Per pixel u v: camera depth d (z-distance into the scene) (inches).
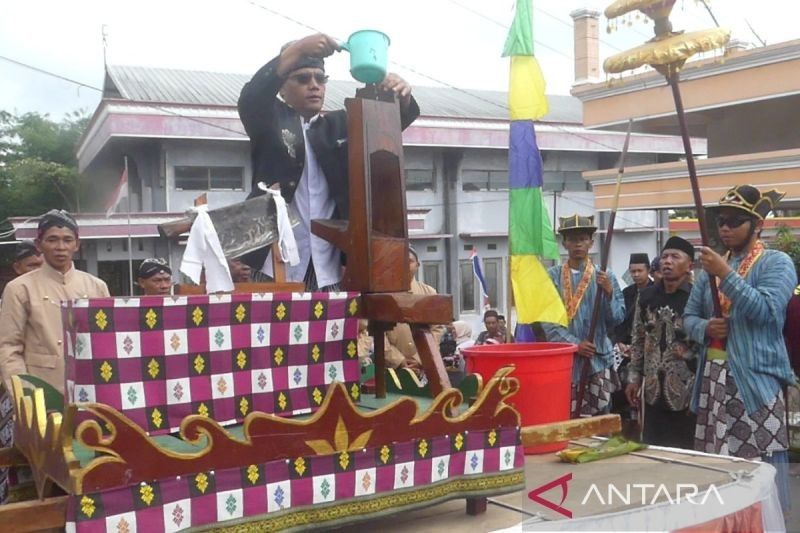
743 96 466.6
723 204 136.6
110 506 58.8
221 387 73.6
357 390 83.8
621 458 106.0
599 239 840.3
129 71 773.3
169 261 641.0
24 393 76.5
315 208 105.0
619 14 131.0
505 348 121.3
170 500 61.6
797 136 493.0
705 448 139.2
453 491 78.4
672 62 128.1
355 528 77.2
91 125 669.9
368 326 96.3
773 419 130.8
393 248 85.7
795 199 461.4
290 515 67.9
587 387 176.4
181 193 641.6
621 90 531.5
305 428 68.7
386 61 90.1
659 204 528.1
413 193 749.9
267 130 101.1
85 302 66.6
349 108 85.5
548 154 810.2
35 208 822.5
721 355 137.3
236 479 65.0
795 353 139.7
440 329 195.9
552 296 156.3
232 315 74.4
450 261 766.5
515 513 81.6
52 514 60.8
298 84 102.4
